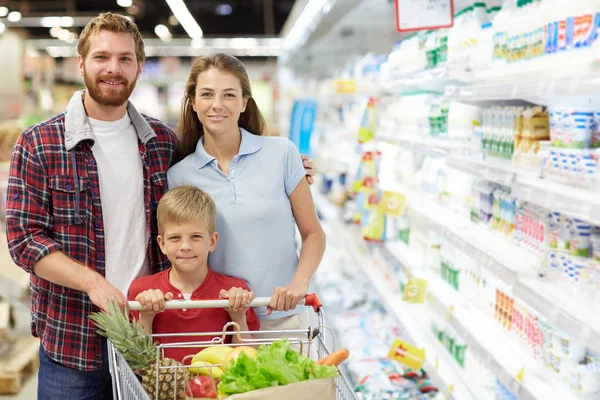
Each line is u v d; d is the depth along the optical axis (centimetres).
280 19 2231
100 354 247
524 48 260
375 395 374
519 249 277
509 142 289
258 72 2425
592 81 183
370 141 558
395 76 468
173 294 238
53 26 1912
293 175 259
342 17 558
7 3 1700
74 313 243
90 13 1964
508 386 250
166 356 234
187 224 229
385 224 488
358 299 543
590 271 219
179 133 269
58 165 238
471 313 324
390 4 488
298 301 221
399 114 475
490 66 320
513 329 284
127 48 241
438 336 377
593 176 215
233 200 250
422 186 420
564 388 236
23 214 233
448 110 378
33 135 237
